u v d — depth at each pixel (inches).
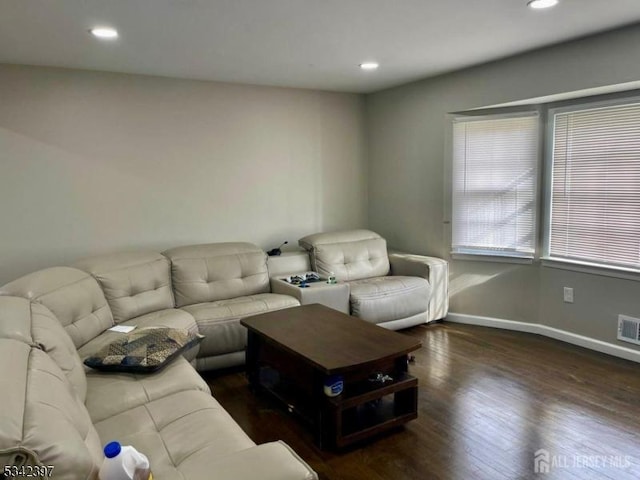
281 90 182.5
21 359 56.6
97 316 110.6
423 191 184.1
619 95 134.2
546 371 128.2
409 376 100.7
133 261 133.9
